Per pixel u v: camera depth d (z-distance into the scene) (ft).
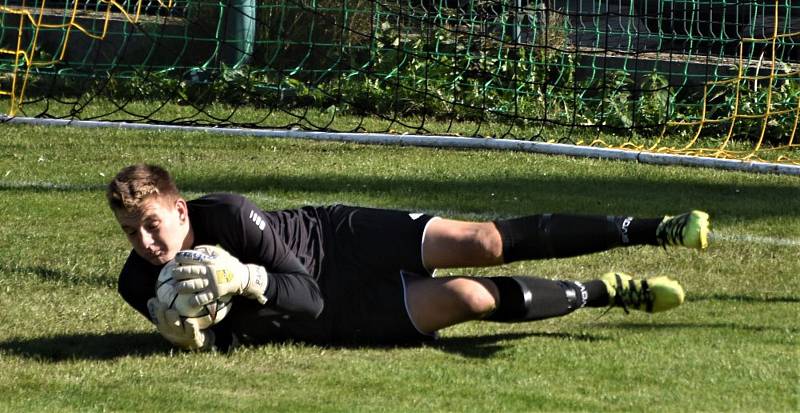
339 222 54.19
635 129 120.67
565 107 126.00
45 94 130.52
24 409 44.37
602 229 52.34
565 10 140.46
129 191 49.32
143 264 52.13
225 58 137.69
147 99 130.41
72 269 68.39
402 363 50.67
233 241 51.75
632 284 55.57
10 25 143.74
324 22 137.08
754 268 70.13
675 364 50.57
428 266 53.16
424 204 86.22
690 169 101.96
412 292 52.49
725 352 52.54
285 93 129.18
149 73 134.92
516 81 128.36
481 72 130.82
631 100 125.39
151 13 147.74
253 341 53.31
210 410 44.34
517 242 52.39
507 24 132.67
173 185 50.96
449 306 51.88
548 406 44.80
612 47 140.67
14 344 54.03
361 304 53.01
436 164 101.14
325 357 51.67
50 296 62.90
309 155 104.53
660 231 52.21
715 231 79.20
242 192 89.61
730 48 142.00
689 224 51.31
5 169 96.32
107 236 76.74
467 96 127.85
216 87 130.41
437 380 48.19
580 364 50.62
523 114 124.88
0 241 74.74
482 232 52.31
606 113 123.44
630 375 48.98
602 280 55.83
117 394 46.39
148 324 58.18
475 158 104.32
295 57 138.00
